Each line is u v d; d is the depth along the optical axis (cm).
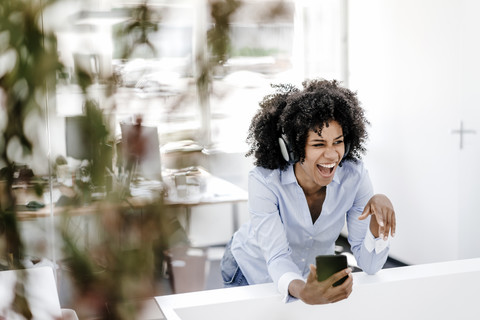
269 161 148
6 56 24
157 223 25
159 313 124
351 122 139
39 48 24
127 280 25
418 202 364
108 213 24
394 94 380
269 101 150
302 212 150
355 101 148
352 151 154
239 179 411
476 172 309
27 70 24
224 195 264
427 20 340
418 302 146
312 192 151
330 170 141
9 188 25
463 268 153
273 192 146
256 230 146
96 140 24
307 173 142
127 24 24
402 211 383
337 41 440
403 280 144
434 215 350
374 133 407
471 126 311
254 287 142
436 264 158
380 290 142
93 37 24
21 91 24
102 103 24
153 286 25
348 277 119
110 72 24
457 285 149
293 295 129
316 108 133
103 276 25
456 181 327
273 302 134
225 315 132
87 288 25
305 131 135
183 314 127
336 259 116
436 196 346
